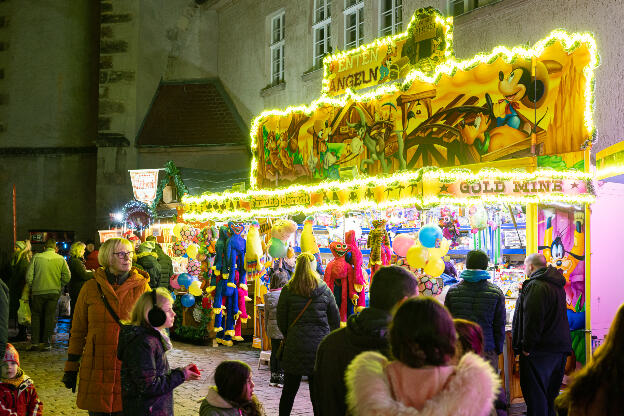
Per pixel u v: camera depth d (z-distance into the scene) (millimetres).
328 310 5688
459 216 9523
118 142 19203
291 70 15938
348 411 2516
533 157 7426
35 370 8898
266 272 10859
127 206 16359
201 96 19641
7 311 4621
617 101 8234
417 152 8820
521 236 9500
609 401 2492
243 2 18469
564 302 5801
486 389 2229
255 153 12305
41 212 21344
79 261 11570
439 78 8500
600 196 7078
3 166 21688
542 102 7438
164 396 3658
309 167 10961
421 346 2318
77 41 21688
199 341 11641
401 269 3342
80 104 21562
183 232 12664
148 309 3645
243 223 11328
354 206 8867
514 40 9898
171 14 20250
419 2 11859
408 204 7859
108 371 4371
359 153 9859
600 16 8492
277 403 6945
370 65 10680
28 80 21719
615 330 2574
